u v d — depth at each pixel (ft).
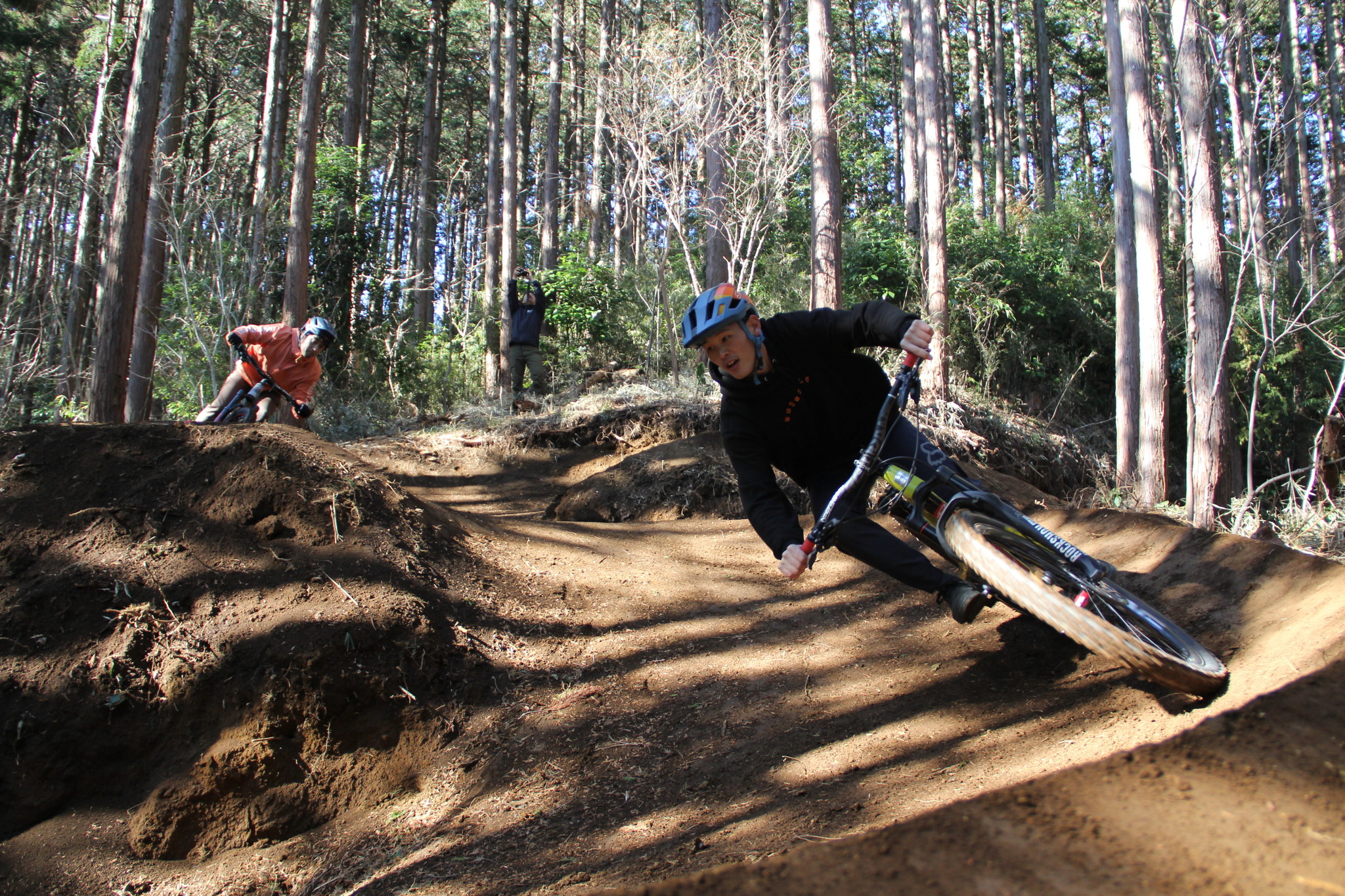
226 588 14.20
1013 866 5.35
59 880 11.29
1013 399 50.93
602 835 9.89
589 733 12.49
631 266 58.65
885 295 50.67
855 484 10.25
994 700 11.08
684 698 13.14
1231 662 9.60
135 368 37.40
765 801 9.72
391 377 52.13
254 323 45.85
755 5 76.54
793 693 12.76
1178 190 26.63
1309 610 9.66
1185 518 24.90
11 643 13.12
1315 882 4.97
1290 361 42.29
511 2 55.57
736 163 44.04
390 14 92.07
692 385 41.83
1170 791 6.07
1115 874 5.24
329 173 52.85
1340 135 62.95
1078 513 16.39
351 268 52.34
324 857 11.52
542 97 109.09
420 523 17.07
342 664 13.24
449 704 13.55
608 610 16.66
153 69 30.07
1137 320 38.01
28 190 73.92
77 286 61.00
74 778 12.34
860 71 94.02
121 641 13.20
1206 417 24.40
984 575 9.68
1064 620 8.93
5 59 67.05
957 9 97.19
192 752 12.60
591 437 37.65
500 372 49.60
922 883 5.30
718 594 17.33
